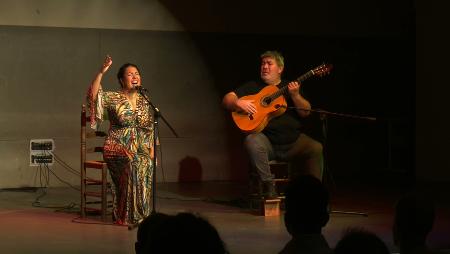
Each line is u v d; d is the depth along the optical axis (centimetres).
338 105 970
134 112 619
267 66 686
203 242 187
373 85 986
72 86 850
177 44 895
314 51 954
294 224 280
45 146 840
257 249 508
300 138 689
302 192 277
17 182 831
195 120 906
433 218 274
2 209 690
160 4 883
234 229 589
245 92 688
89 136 639
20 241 535
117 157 614
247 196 752
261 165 670
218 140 916
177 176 901
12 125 828
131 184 611
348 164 980
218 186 867
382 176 978
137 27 873
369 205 730
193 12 897
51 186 846
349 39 971
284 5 934
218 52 912
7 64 823
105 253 496
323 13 954
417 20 953
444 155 923
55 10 837
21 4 824
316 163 688
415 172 957
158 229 191
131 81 620
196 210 689
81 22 850
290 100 705
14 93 827
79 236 558
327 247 280
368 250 232
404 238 277
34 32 832
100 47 860
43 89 838
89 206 715
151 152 626
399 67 995
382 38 986
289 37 941
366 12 974
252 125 671
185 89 901
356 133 984
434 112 933
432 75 934
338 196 793
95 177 867
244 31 919
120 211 614
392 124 994
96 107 611
